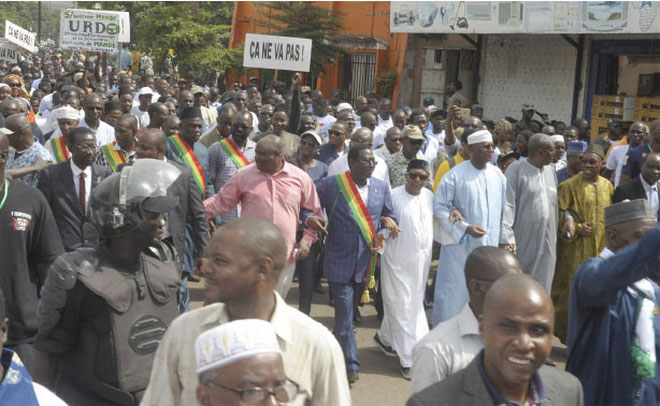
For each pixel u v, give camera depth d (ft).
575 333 13.15
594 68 54.34
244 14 90.84
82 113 38.34
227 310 9.34
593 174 24.77
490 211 22.21
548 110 57.41
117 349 11.46
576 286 12.96
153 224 11.85
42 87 61.82
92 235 12.23
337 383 9.36
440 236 22.07
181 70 90.63
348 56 76.54
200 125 25.46
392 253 21.99
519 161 24.11
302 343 9.25
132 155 24.27
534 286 8.68
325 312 27.55
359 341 24.91
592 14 45.70
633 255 11.91
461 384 9.07
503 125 34.73
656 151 28.30
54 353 11.69
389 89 69.51
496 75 61.16
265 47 39.73
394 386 21.17
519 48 59.26
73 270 11.49
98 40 55.93
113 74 83.41
